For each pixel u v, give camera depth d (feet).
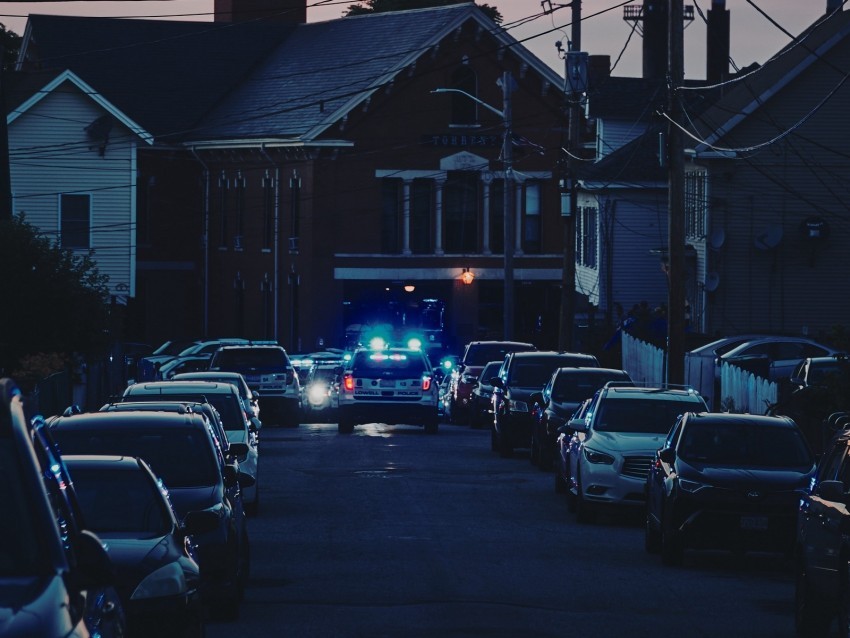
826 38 199.21
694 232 217.15
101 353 132.57
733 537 73.67
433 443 155.43
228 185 297.12
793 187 202.90
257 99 298.76
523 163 289.33
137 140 244.22
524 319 296.51
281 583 66.80
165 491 47.98
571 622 57.41
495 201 289.53
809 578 54.49
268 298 289.12
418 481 116.47
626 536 87.71
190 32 320.29
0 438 26.04
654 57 289.94
